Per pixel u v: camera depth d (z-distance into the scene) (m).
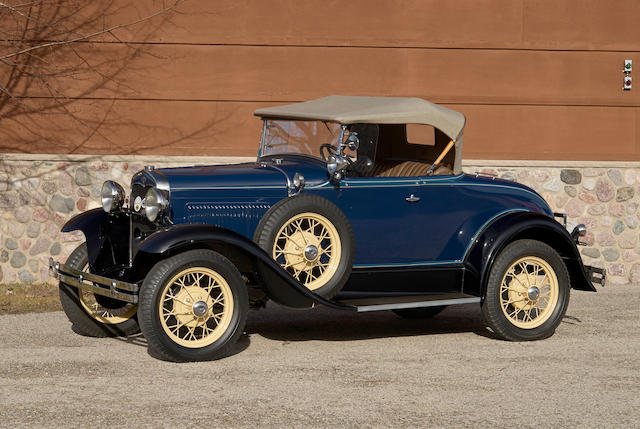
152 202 7.08
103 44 11.64
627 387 6.30
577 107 12.27
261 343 7.82
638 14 12.33
